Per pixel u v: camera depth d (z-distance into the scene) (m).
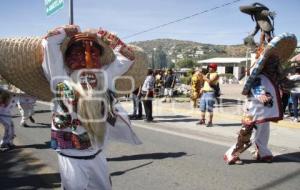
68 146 3.13
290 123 11.55
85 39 3.12
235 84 44.16
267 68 6.47
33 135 10.12
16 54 3.10
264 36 6.97
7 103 8.40
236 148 6.91
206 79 11.58
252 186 5.73
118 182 5.99
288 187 5.70
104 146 3.29
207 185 5.80
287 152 7.91
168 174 6.38
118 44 3.31
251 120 6.64
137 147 8.38
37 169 6.75
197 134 10.26
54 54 3.04
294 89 11.85
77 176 3.13
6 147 8.43
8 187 5.82
